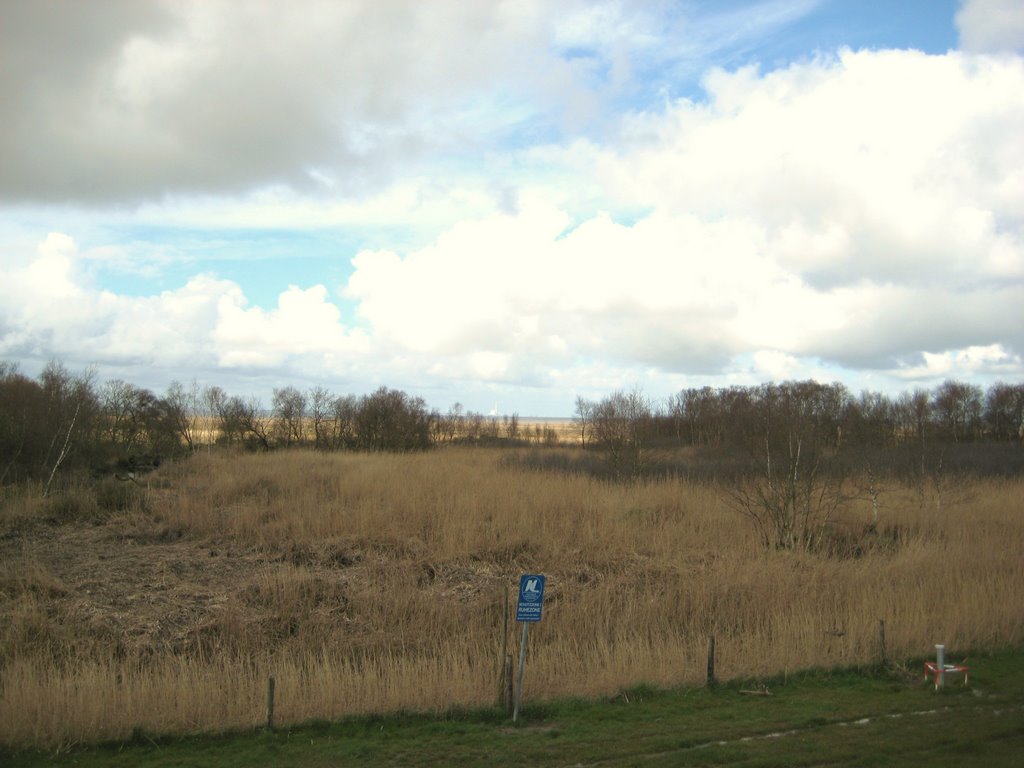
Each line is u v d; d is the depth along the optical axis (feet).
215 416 177.99
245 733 29.27
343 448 168.04
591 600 49.32
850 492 82.79
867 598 46.14
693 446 164.66
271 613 48.98
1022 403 211.82
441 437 231.09
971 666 36.83
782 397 123.13
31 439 101.60
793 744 25.84
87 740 28.58
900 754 24.44
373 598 51.16
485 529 67.82
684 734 27.37
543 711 31.19
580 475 102.27
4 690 32.89
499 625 46.75
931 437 185.37
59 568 56.65
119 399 148.66
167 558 60.49
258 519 69.82
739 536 69.31
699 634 43.73
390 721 30.45
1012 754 24.25
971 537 68.59
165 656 42.01
